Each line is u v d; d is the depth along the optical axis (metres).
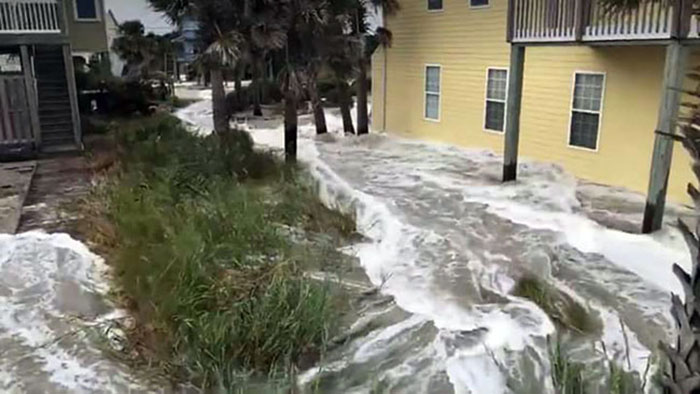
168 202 7.88
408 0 15.28
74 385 4.49
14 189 9.73
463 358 5.01
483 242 7.82
